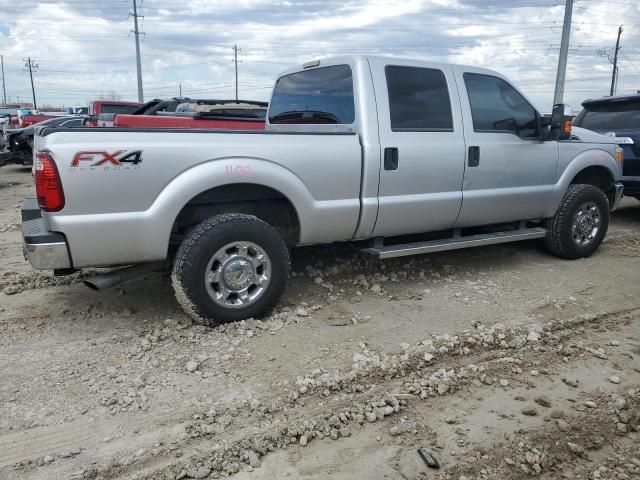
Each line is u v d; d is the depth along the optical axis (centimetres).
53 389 337
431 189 501
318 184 444
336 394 337
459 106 515
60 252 370
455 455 284
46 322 436
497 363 379
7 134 1628
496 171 541
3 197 1152
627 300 502
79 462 273
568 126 560
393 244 552
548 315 462
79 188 364
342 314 457
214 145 402
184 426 302
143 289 506
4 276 548
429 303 486
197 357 376
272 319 437
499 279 555
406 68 489
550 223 614
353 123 471
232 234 407
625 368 377
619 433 306
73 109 3156
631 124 848
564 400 337
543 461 280
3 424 302
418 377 359
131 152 374
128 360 374
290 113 559
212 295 411
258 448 285
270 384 346
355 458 281
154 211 385
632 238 745
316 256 599
